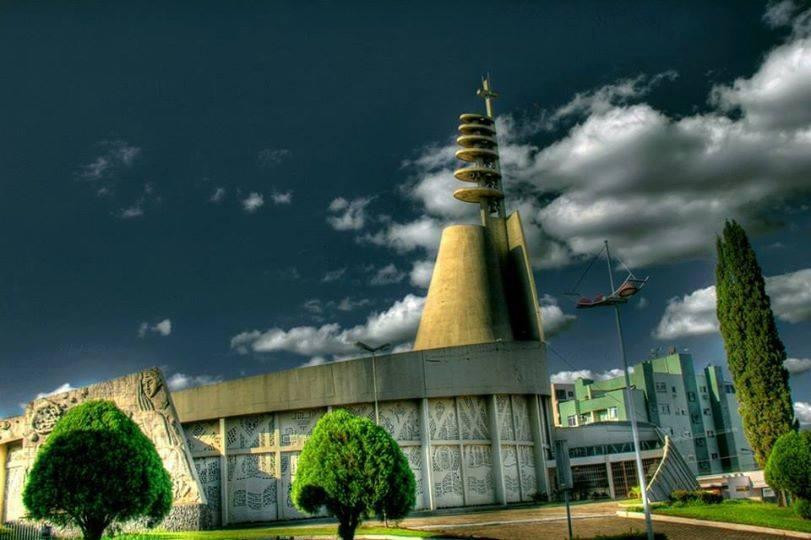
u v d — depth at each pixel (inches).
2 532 1640.0
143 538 1475.1
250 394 2230.6
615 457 2522.1
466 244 2800.2
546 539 1249.4
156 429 1920.5
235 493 2190.0
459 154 3006.9
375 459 1223.5
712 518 1310.3
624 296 1126.4
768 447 1563.7
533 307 2726.4
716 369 3690.9
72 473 1146.0
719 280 1697.8
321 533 1419.8
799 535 1163.9
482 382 2241.6
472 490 2187.5
